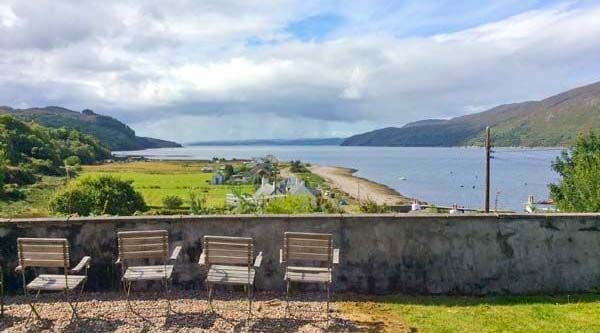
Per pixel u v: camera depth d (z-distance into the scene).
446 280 7.83
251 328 6.02
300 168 108.94
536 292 7.88
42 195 58.53
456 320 6.50
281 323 6.23
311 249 6.48
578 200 15.03
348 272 7.79
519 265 7.89
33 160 85.06
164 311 6.66
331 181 82.00
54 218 7.71
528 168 117.50
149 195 56.44
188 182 76.56
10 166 73.31
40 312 6.62
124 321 6.25
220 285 7.71
